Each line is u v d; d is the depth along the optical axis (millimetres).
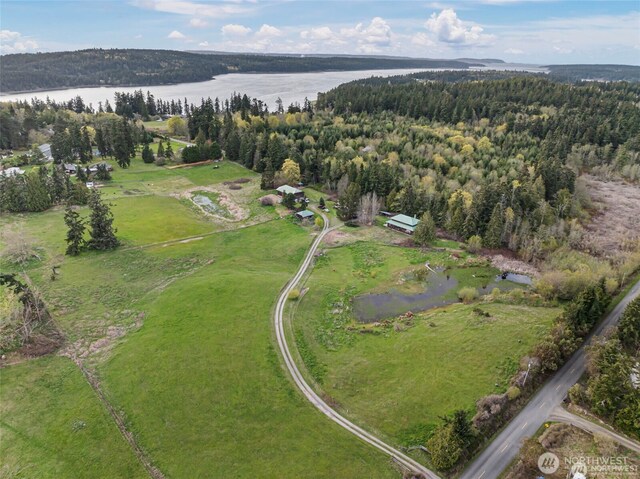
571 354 73500
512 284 103062
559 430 59344
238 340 77625
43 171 144500
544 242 116125
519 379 66875
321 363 74000
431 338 79125
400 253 116188
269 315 85688
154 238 120188
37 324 80562
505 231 119938
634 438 58500
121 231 122625
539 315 85250
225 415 62500
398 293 98000
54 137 180500
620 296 92625
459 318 85312
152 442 58312
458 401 64750
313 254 114312
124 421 61469
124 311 87000
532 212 125500
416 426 61188
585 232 126062
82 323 82500
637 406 58219
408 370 71750
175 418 61938
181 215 138875
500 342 76250
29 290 84938
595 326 81438
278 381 69062
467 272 108188
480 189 131500
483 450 57031
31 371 69875
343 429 60656
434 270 108625
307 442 58406
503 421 61094
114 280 98000
